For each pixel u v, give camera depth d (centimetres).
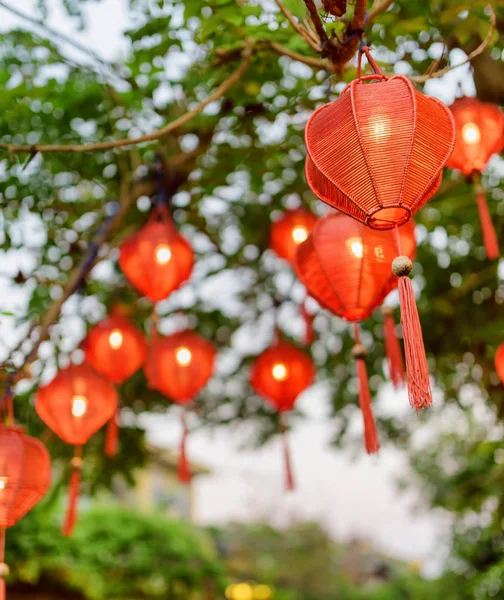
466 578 999
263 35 427
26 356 451
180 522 1309
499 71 490
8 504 383
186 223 677
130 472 681
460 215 633
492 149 432
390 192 269
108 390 463
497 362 469
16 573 917
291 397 556
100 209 626
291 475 541
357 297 364
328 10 331
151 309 685
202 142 552
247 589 2436
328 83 475
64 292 498
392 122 272
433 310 672
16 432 400
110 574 1128
